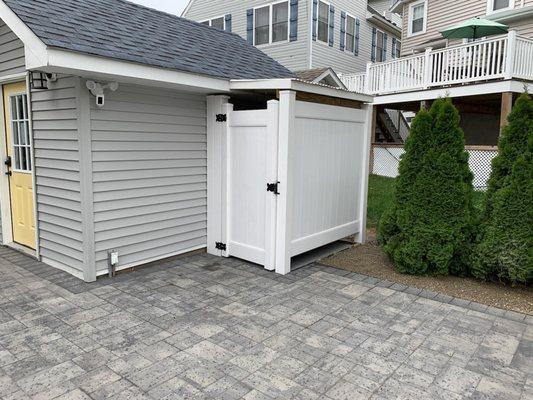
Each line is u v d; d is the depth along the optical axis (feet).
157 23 18.29
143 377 8.43
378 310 11.92
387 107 43.09
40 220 15.40
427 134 14.51
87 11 15.08
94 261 13.71
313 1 44.50
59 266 14.90
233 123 15.92
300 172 15.43
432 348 9.80
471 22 33.68
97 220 13.66
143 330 10.43
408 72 36.37
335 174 17.49
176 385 8.18
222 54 18.39
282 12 46.29
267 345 9.80
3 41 15.67
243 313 11.53
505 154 13.61
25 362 8.91
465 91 32.40
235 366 8.89
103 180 13.64
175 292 12.98
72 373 8.52
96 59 11.37
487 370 8.89
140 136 14.55
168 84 13.74
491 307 12.25
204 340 9.98
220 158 16.43
